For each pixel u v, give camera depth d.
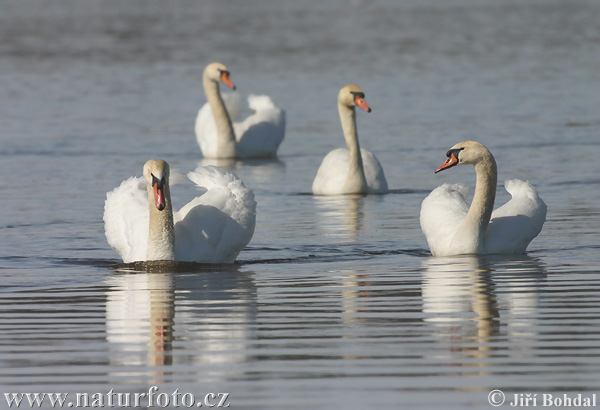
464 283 14.45
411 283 14.51
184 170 26.86
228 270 15.68
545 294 13.69
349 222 19.72
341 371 10.62
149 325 12.47
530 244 17.22
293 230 18.94
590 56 50.59
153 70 48.44
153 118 35.72
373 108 36.88
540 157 26.70
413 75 45.34
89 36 63.78
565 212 19.86
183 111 37.25
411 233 18.55
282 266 15.93
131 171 25.78
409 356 11.07
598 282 14.30
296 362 10.94
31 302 13.72
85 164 26.80
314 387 10.17
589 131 30.83
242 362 10.98
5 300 13.86
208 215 16.27
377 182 23.55
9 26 70.12
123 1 95.06
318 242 17.81
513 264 15.71
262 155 30.44
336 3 91.62
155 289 14.38
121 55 54.34
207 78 30.84
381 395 9.92
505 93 39.56
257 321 12.58
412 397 9.87
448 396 9.89
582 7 81.06
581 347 11.25
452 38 61.12
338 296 13.81
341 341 11.66
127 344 11.71
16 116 35.56
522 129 31.44
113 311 13.17
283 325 12.38
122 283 14.81
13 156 28.06
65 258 16.69
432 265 15.80
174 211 16.89
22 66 50.38
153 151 29.52
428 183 24.33
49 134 31.89
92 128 33.31
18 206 21.28
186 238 16.12
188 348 11.52
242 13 81.12
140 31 66.62
